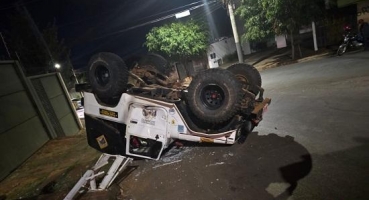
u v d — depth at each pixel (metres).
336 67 9.15
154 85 5.41
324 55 12.77
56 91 9.41
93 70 4.92
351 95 5.79
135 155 4.95
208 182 3.71
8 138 6.18
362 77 6.89
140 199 3.71
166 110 4.55
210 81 4.14
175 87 5.44
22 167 6.09
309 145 4.07
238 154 4.36
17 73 7.45
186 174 4.12
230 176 3.73
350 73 7.67
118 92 4.82
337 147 3.79
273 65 14.81
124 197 3.85
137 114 4.82
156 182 4.10
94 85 4.98
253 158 4.10
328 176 3.17
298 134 4.56
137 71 5.72
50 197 4.06
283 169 3.58
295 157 3.81
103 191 3.94
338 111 5.11
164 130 4.62
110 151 5.48
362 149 3.57
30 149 6.87
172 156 4.96
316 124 4.79
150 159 5.05
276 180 3.37
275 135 4.76
